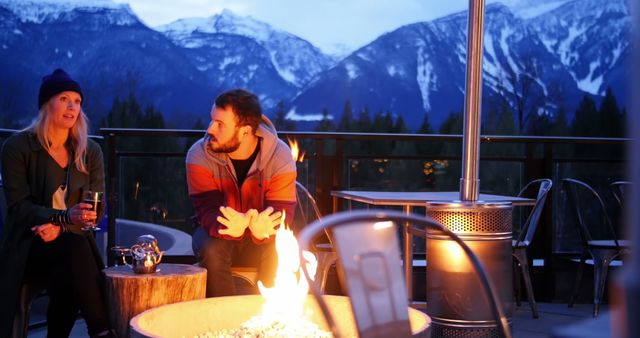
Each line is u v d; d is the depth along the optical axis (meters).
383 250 1.50
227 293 3.10
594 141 4.91
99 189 3.11
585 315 4.39
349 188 4.89
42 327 3.90
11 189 2.86
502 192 5.00
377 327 1.42
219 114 3.16
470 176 2.79
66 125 2.96
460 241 1.62
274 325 2.52
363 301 1.41
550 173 4.95
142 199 4.67
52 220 2.78
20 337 2.86
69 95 2.96
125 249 2.84
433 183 4.96
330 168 4.87
